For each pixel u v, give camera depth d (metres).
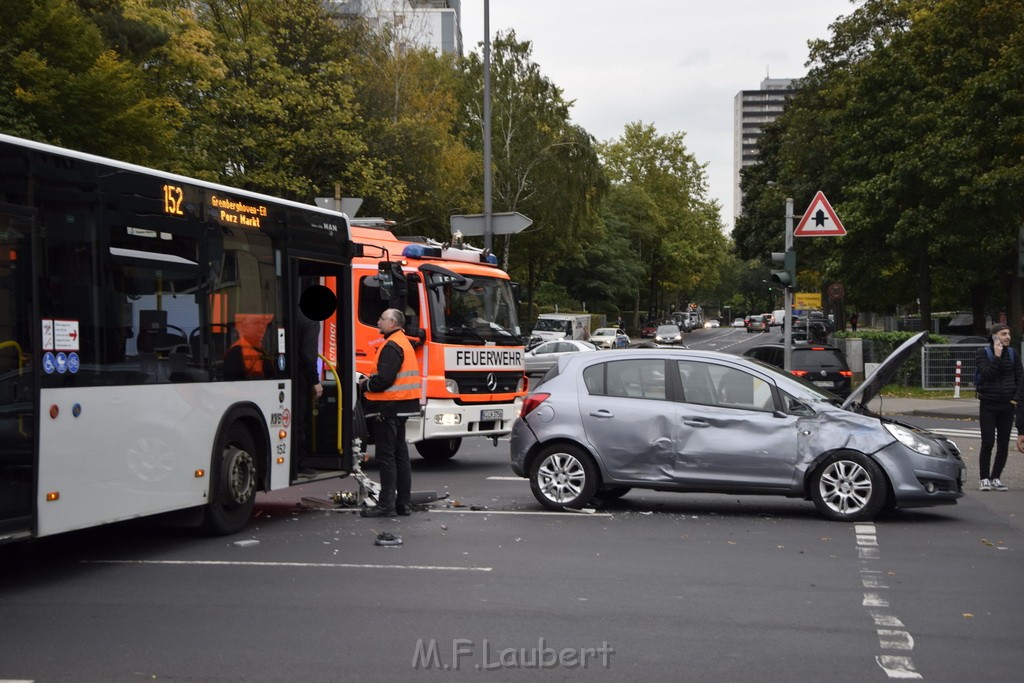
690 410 11.07
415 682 5.53
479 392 15.38
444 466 16.02
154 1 34.44
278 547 9.40
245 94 34.81
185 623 6.75
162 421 8.98
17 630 6.58
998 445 13.38
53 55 22.88
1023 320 40.53
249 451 10.34
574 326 53.84
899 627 6.70
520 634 6.49
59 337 7.85
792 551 9.23
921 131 39.94
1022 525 10.69
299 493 13.00
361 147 36.59
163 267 9.03
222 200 9.91
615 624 6.74
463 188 45.50
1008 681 5.60
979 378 13.41
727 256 114.62
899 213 41.25
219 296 9.83
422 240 16.02
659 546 9.44
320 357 11.81
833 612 7.09
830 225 19.56
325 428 11.84
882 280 45.66
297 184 35.28
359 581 7.98
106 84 22.86
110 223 8.41
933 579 8.12
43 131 22.44
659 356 11.40
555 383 11.59
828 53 53.53
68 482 7.91
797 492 10.81
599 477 11.38
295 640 6.33
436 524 10.62
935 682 5.58
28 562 8.77
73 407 7.95
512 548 9.32
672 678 5.62
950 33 40.31
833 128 48.78
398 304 14.20
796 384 11.11
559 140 55.66
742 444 10.88
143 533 10.12
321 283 12.23
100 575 8.23
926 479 10.67
